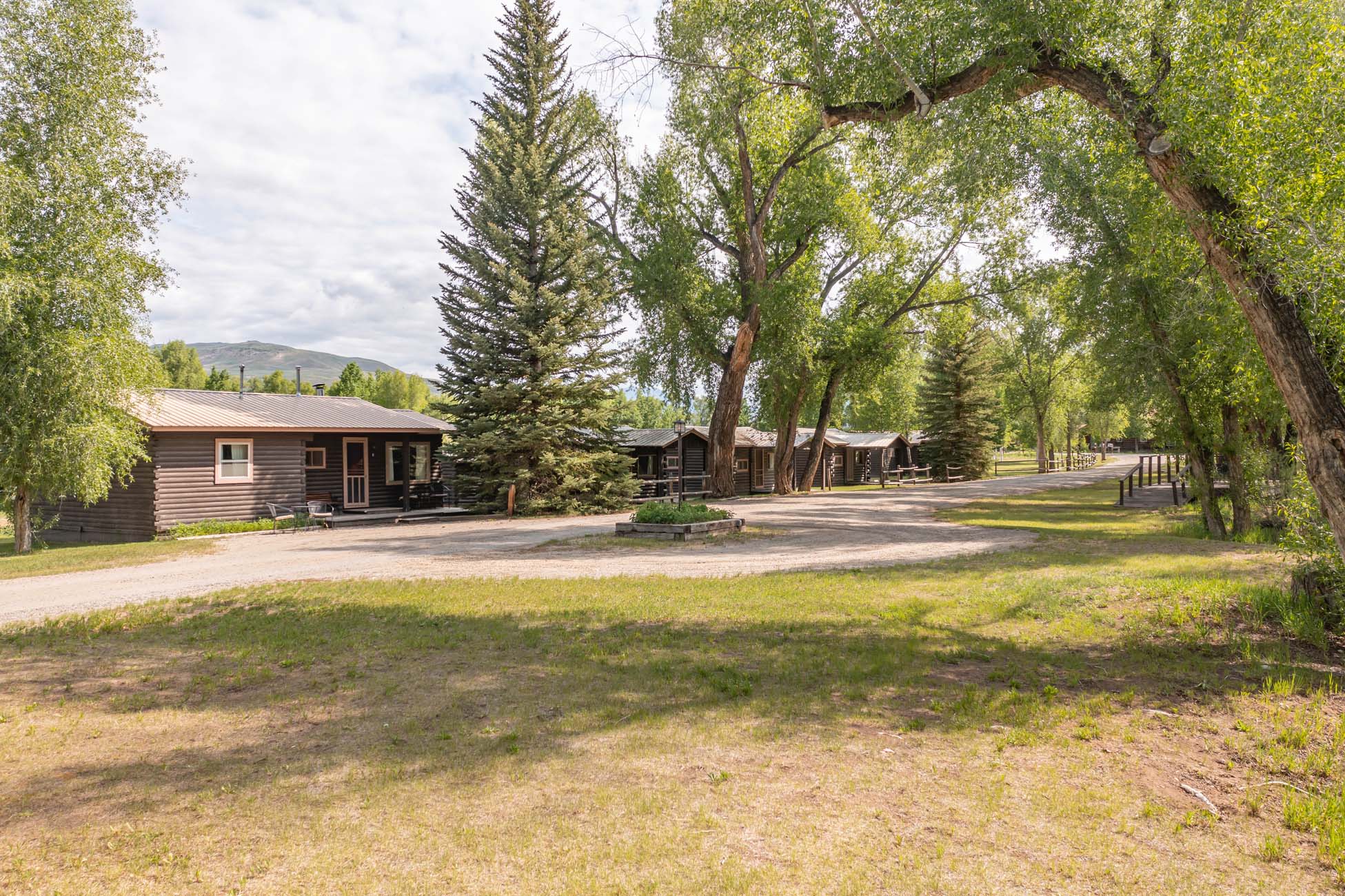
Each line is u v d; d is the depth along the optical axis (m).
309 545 16.81
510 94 25.62
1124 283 15.95
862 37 9.65
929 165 12.48
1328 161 6.89
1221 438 16.41
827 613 8.60
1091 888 3.20
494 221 24.92
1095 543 15.25
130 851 3.52
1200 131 7.26
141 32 18.69
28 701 5.77
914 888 3.16
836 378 35.81
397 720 5.28
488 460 24.22
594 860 3.40
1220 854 3.51
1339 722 5.17
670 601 9.37
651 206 29.50
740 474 40.31
